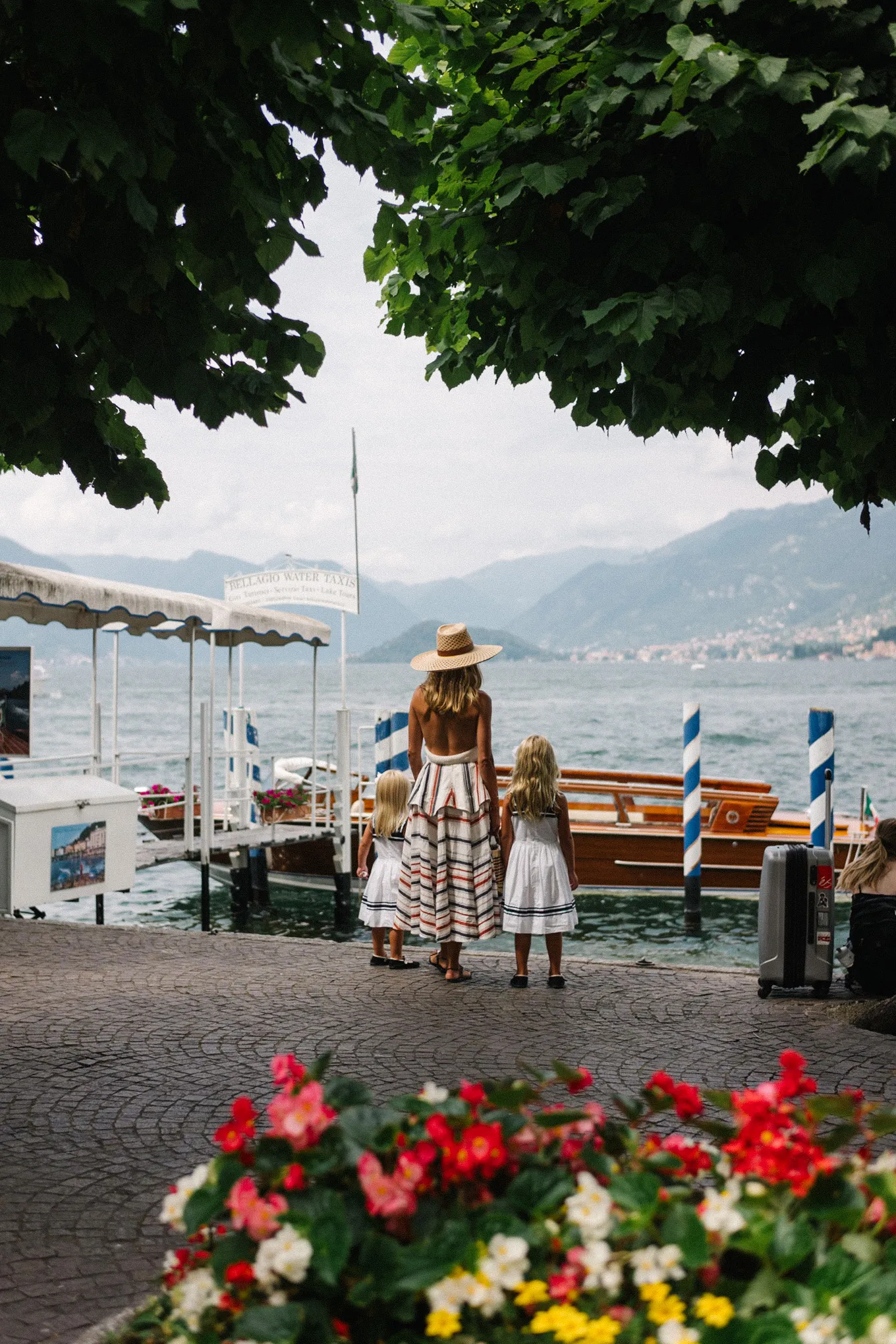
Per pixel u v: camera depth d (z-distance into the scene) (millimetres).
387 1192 2230
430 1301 2145
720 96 4785
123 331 4281
